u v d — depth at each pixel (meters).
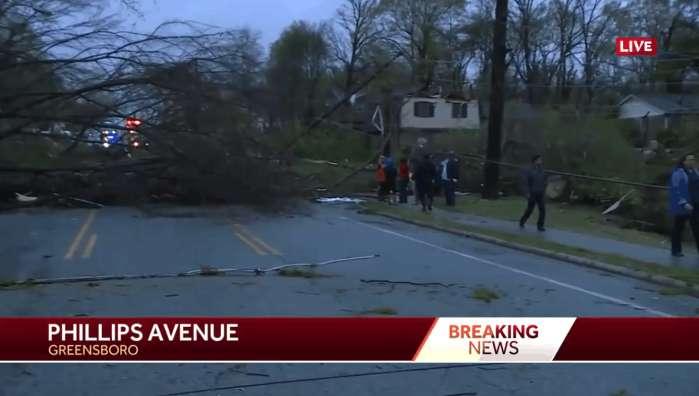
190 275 10.71
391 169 25.95
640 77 60.31
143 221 18.38
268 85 19.02
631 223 20.56
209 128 18.16
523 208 22.39
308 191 24.88
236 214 19.92
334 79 68.00
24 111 16.94
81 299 8.77
